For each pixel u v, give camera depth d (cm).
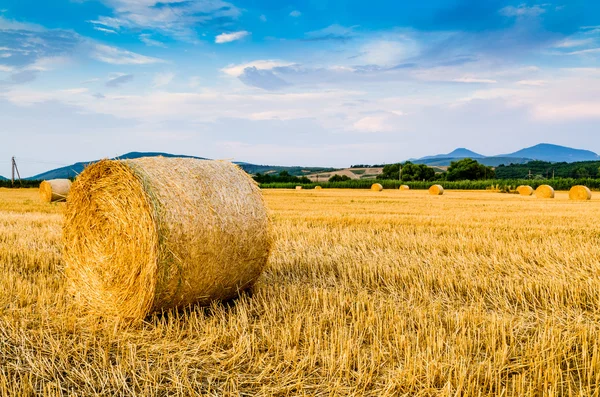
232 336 475
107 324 540
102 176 599
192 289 559
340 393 374
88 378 396
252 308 564
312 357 418
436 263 773
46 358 426
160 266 529
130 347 441
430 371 393
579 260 771
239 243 589
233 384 380
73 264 645
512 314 548
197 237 548
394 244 962
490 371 385
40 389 382
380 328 478
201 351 453
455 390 374
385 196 3459
